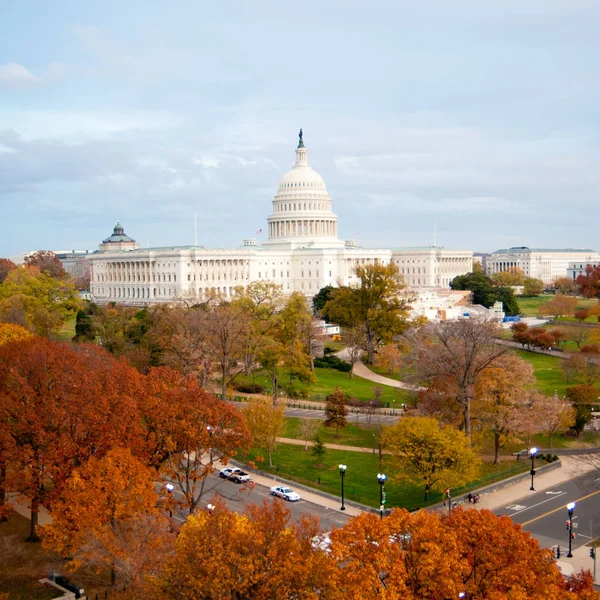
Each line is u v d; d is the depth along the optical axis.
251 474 91.31
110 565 52.72
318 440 97.69
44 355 73.56
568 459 100.44
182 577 46.47
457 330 105.88
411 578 44.00
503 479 89.56
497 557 45.16
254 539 46.78
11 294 173.50
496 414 94.88
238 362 153.25
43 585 57.53
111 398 70.19
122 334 149.75
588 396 115.19
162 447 69.38
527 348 192.12
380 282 170.62
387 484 88.06
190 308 158.75
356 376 156.50
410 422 82.62
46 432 65.62
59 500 58.53
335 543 45.31
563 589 44.28
